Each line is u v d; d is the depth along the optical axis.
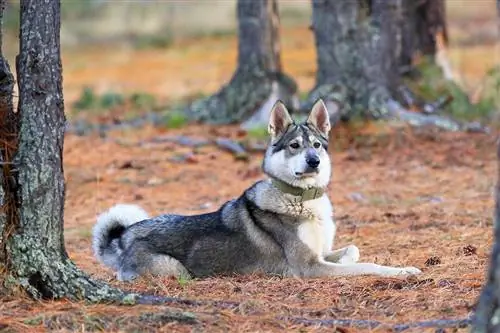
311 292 9.55
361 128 20.75
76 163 19.59
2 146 8.78
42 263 8.81
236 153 19.88
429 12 23.66
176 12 49.72
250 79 22.80
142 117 24.80
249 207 10.80
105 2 48.91
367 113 21.02
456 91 23.06
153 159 19.69
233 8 50.75
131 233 11.00
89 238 14.12
